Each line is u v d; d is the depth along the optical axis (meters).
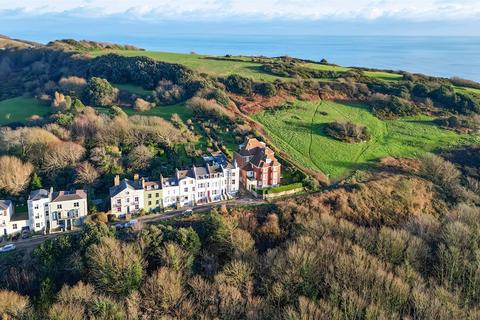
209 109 137.88
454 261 69.12
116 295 63.78
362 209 93.94
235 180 100.00
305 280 64.56
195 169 97.06
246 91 160.38
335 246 71.06
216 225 78.81
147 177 98.75
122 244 72.62
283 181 106.19
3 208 81.56
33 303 63.09
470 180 110.38
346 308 58.84
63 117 120.62
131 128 116.38
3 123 129.25
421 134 140.00
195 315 59.34
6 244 79.06
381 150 126.81
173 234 75.69
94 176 97.69
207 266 72.00
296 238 77.31
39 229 84.38
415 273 66.81
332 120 144.38
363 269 64.75
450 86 181.62
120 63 188.50
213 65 190.88
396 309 59.75
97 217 86.00
